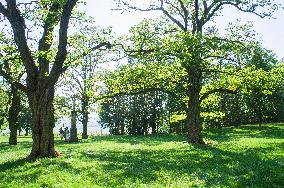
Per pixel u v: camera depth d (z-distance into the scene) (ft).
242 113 305.73
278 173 55.06
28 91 86.02
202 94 134.41
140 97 307.58
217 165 64.85
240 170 58.29
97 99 129.49
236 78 119.55
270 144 109.81
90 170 59.57
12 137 175.42
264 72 119.65
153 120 309.01
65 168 62.23
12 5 83.97
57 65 84.99
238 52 118.62
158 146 123.95
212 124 312.09
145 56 108.06
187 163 68.28
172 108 292.81
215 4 124.57
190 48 97.91
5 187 48.65
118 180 50.21
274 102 277.03
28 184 49.42
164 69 124.98
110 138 210.38
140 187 45.16
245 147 102.78
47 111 86.07
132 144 142.72
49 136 86.63
